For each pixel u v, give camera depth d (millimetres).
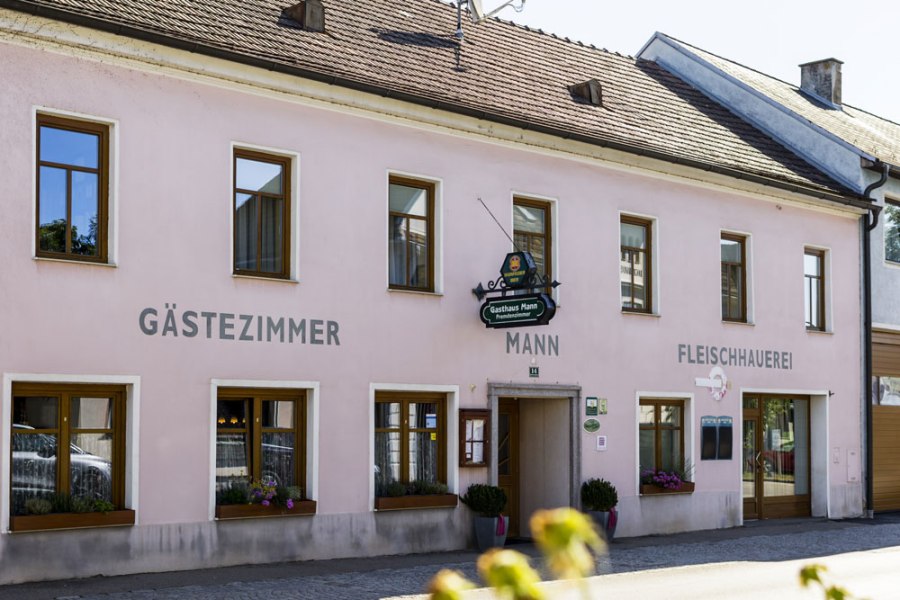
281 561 14023
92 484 12617
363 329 15102
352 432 14891
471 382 16344
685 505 19500
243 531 13680
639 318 18922
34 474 12172
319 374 14594
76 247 12672
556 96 19016
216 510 13422
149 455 12891
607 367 18328
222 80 13820
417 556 15180
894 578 13898
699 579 13719
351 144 15148
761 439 21625
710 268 20328
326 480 14562
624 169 18797
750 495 21422
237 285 13859
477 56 18844
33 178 12180
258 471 14062
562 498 17781
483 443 16438
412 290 15781
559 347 17609
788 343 21828
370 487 15023
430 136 16078
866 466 23422
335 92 14844
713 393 20188
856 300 23500
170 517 13023
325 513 14516
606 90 21047
